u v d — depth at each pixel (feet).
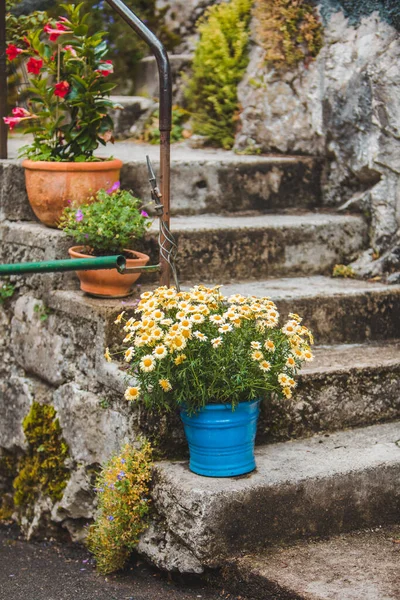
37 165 14.24
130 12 12.79
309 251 15.90
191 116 20.20
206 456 11.18
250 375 10.87
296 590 9.94
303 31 17.30
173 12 22.30
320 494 11.30
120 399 12.42
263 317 11.13
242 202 16.96
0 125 15.97
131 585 11.66
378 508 11.69
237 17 18.86
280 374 10.95
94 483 13.19
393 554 10.84
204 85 19.43
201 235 15.01
